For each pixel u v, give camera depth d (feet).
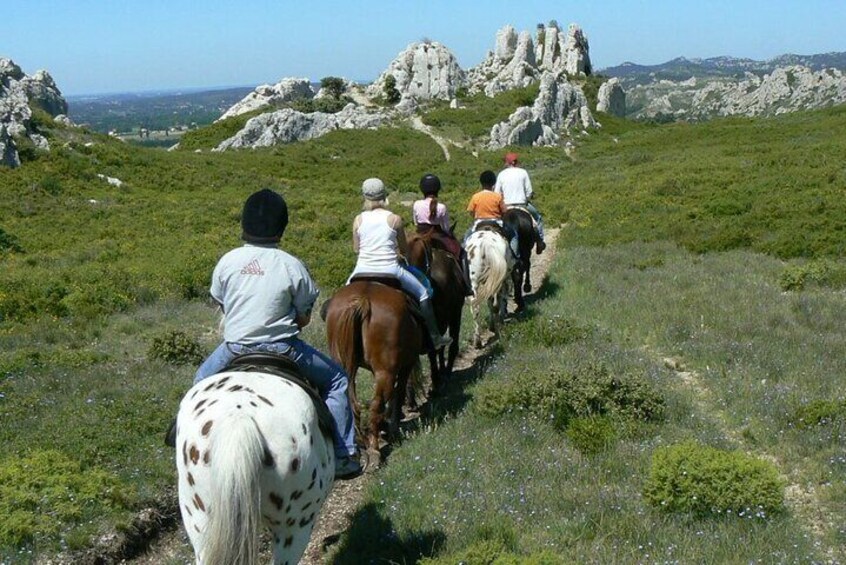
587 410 31.42
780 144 148.25
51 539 23.72
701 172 112.16
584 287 56.59
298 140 244.42
